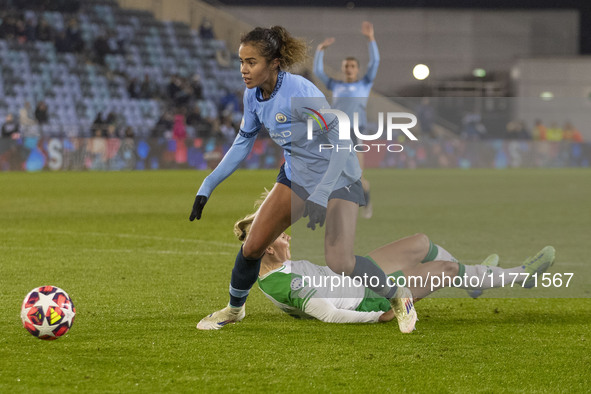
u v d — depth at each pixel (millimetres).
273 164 59031
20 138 52719
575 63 81625
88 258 17297
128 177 48281
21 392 8016
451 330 10883
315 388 8219
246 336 10414
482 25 86812
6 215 27125
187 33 73812
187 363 9094
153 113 63375
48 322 9828
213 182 10914
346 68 27125
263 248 10289
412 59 86125
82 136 55500
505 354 9609
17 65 61812
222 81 71562
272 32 9977
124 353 9500
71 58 64312
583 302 12922
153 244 19828
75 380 8414
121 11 72812
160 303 12586
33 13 68250
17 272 15359
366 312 11234
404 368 8961
